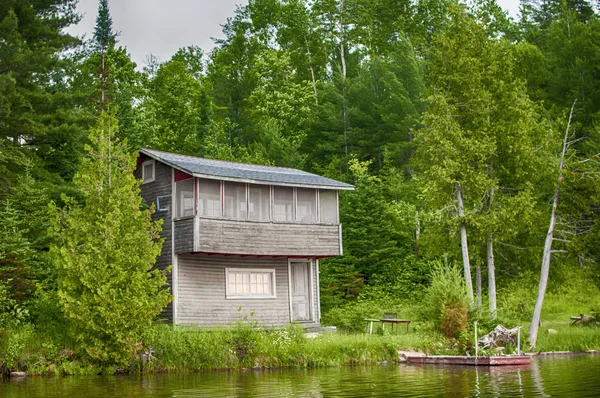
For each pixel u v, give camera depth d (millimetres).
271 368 24297
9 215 29391
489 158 34781
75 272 23609
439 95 33969
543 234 34781
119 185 24984
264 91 64312
